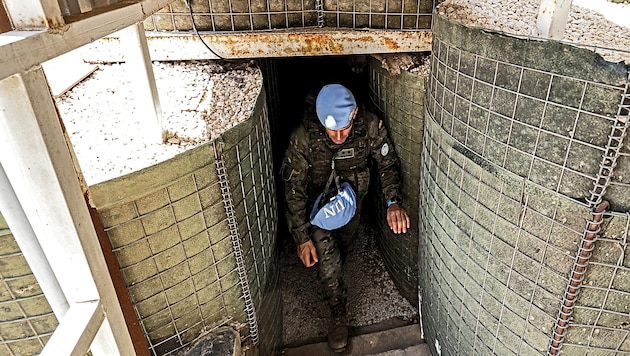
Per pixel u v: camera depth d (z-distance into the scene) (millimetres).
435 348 1772
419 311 2029
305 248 1898
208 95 1506
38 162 653
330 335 2066
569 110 874
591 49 813
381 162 1918
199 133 1281
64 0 768
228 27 1702
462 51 1102
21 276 1023
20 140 632
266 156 1585
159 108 1219
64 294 822
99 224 1059
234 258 1403
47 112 642
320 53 1711
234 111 1398
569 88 859
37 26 603
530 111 945
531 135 961
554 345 1082
